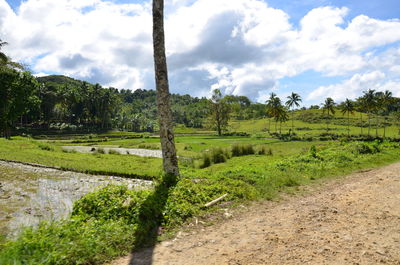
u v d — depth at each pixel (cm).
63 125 10138
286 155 2461
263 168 1353
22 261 379
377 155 1981
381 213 628
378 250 432
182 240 509
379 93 8819
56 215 783
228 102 9438
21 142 3759
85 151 3794
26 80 6247
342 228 538
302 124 11512
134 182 1332
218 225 591
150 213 596
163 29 932
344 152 2020
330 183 1055
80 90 11344
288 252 435
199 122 15950
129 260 429
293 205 738
